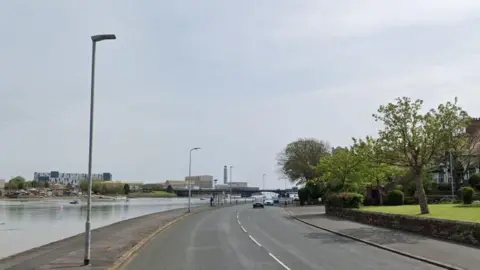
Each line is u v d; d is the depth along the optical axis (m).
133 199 175.25
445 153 35.66
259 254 20.20
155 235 31.14
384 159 35.12
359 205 45.12
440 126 33.66
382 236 26.70
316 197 86.50
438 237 24.80
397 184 64.06
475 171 74.19
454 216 27.66
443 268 16.12
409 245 22.16
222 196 130.75
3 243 32.94
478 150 64.94
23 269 16.31
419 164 34.31
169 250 22.41
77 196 173.62
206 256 19.81
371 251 21.02
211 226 38.31
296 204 90.56
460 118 33.97
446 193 67.44
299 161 99.94
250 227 36.47
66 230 44.81
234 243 24.97
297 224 39.41
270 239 26.95
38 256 20.05
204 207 83.75
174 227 38.25
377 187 55.00
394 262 17.56
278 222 42.22
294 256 19.41
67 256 19.81
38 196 165.38
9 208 101.00
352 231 30.47
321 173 65.88
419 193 33.19
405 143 33.97
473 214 29.02
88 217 17.64
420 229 27.08
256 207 81.56
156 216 54.28
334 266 16.62
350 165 52.84
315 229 34.03
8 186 171.75
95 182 188.50
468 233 22.03
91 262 17.91
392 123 34.56
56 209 96.25
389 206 47.50
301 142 101.62
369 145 36.44
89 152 17.94
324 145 102.44
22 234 40.47
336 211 47.34
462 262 16.95
